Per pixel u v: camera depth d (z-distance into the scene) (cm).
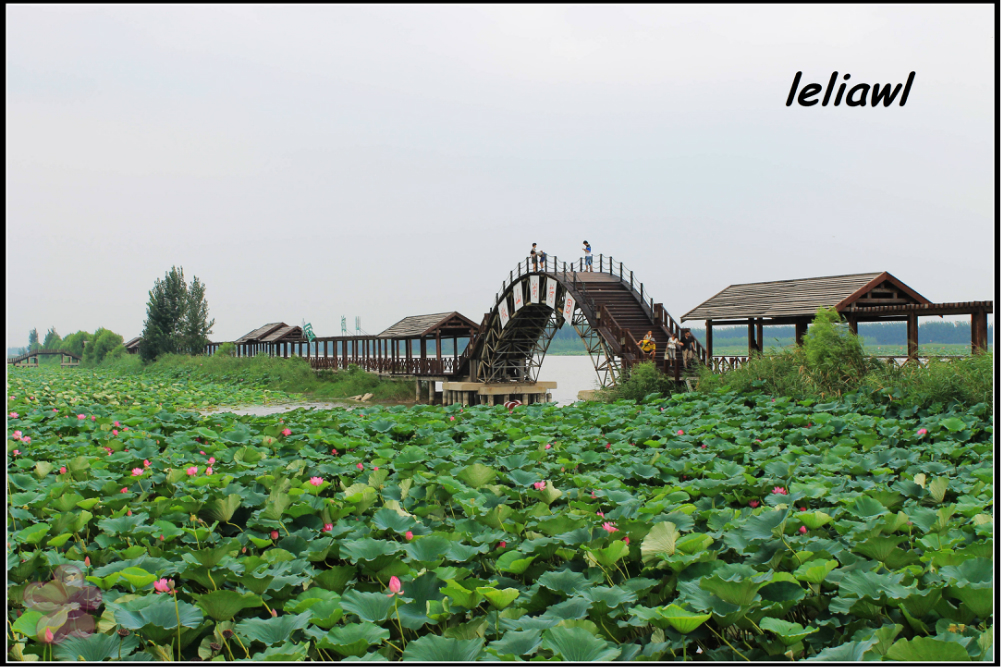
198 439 1035
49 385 2875
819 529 532
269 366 4919
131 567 432
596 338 2475
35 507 609
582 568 468
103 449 916
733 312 2353
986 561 398
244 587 423
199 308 6744
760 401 1492
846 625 376
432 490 691
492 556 506
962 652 301
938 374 1297
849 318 2000
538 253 2970
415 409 1538
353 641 354
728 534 507
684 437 1027
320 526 571
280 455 927
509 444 995
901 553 438
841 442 932
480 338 3541
